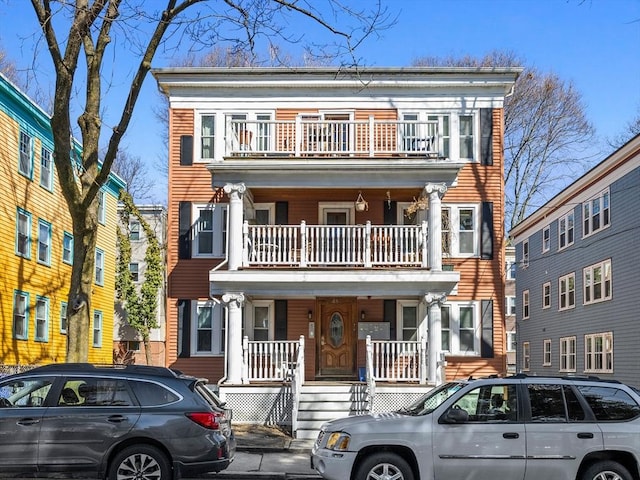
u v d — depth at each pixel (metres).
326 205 21.20
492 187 21.31
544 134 42.16
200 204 21.34
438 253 18.23
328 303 21.09
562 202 34.94
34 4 12.80
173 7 13.56
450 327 20.95
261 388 17.72
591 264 31.17
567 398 9.61
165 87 21.52
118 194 35.81
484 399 9.66
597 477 9.32
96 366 10.24
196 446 9.64
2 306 22.81
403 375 18.02
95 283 31.75
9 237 23.42
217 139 21.38
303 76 21.38
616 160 27.50
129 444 9.66
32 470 9.46
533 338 40.38
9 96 23.17
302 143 19.44
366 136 21.09
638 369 26.06
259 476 11.80
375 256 18.62
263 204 21.30
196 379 10.32
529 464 9.29
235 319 18.20
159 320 40.28
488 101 21.50
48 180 26.94
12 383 9.84
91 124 14.34
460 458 9.30
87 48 14.20
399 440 9.36
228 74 21.36
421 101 21.47
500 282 21.06
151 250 37.97
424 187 18.64
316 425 16.16
